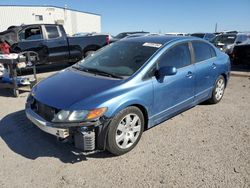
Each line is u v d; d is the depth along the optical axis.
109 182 2.99
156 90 3.82
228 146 3.82
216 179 3.05
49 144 3.84
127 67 3.90
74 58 10.48
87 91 3.38
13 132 4.23
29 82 6.49
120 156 3.53
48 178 3.06
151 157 3.51
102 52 4.69
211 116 5.00
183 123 4.64
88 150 3.29
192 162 3.39
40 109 3.50
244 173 3.16
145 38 4.72
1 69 6.38
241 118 4.93
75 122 3.11
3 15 37.09
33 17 38.75
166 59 4.11
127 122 3.52
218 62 5.36
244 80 8.58
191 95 4.68
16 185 2.94
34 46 9.30
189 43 4.68
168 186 2.93
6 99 6.08
